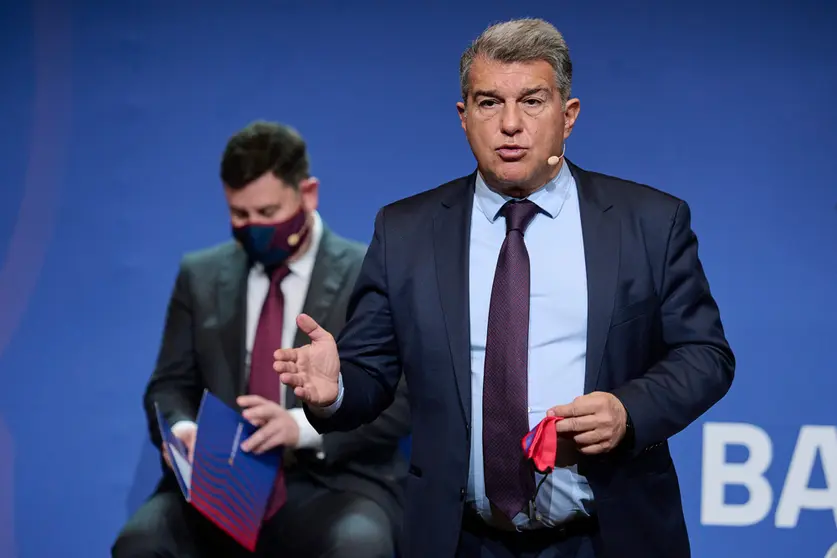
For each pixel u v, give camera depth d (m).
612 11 9.09
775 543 8.74
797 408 8.80
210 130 9.05
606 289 5.34
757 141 8.99
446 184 5.91
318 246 8.79
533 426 5.35
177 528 8.41
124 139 9.03
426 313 5.49
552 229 5.57
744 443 8.78
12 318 8.87
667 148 9.03
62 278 8.91
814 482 8.78
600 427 4.81
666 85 9.05
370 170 9.05
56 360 8.84
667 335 5.44
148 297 8.88
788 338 8.85
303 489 8.30
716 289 8.90
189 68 9.10
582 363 5.38
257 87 9.10
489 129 5.29
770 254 8.92
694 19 9.07
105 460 8.77
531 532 5.43
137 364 8.84
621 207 5.54
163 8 9.13
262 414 8.02
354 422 5.59
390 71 9.14
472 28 9.17
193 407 8.57
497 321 5.38
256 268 8.70
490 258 5.57
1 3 9.06
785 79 9.02
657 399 5.05
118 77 9.09
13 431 8.78
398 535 8.23
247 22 9.14
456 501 5.35
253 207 8.76
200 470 7.64
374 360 5.71
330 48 9.14
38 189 8.98
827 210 8.94
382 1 9.16
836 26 9.02
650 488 5.40
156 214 8.95
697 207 8.98
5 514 8.73
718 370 5.27
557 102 5.36
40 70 9.05
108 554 8.73
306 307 8.62
